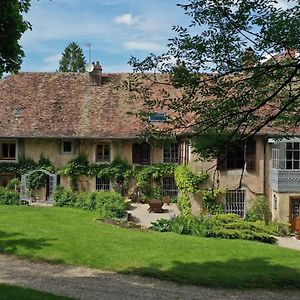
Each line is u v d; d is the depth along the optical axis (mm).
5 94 37125
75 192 33125
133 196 34781
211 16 8055
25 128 34438
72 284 14141
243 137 9242
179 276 15383
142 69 8805
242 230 23406
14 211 27688
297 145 26859
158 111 10531
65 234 21203
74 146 34969
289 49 8031
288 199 26953
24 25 11117
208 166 27438
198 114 9164
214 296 13500
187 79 8547
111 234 21688
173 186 34875
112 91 37500
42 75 39062
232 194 27922
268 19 7754
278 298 13570
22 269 15773
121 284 14383
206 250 19109
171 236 22016
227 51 8219
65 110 35969
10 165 34844
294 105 9445
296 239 24891
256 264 17188
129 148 34812
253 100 9078
